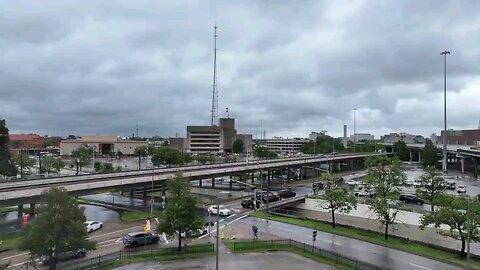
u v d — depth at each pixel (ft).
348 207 234.38
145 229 186.39
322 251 168.55
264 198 310.86
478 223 167.32
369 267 148.66
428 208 284.82
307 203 312.29
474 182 474.49
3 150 366.63
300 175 528.22
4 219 262.06
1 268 146.51
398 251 180.55
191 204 172.55
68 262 152.05
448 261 163.94
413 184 414.41
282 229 222.07
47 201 139.54
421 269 152.97
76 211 145.59
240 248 178.70
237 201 319.27
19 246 136.56
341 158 598.34
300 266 154.92
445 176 526.57
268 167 437.17
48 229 135.74
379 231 234.99
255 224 233.76
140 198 354.54
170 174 326.24
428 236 229.04
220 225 229.04
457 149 644.69
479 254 190.90
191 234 183.01
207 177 357.00
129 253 166.40
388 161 246.68
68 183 260.42
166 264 156.04
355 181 448.24
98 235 205.36
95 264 150.00
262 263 158.51
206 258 165.37
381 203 212.23
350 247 186.60
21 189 230.48
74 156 643.04
